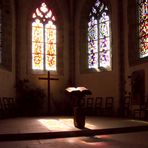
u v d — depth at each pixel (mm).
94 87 16500
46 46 17750
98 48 16797
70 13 18031
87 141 7613
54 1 18000
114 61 15398
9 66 15539
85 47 17594
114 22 15516
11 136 8000
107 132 9125
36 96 16359
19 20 16859
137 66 13453
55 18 18062
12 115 15258
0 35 14992
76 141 7648
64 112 17172
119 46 15031
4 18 15391
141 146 6727
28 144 7219
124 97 14547
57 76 17531
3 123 11047
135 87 13273
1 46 14984
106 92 15734
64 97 17453
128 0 14469
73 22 18031
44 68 17547
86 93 9586
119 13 15141
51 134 8352
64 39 18031
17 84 16312
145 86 12617
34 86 16859
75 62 17859
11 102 15328
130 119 12852
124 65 14781
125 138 8062
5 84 14703
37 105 16391
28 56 17016
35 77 16984
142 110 12523
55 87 17406
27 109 16031
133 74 13523
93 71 16734
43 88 17047
